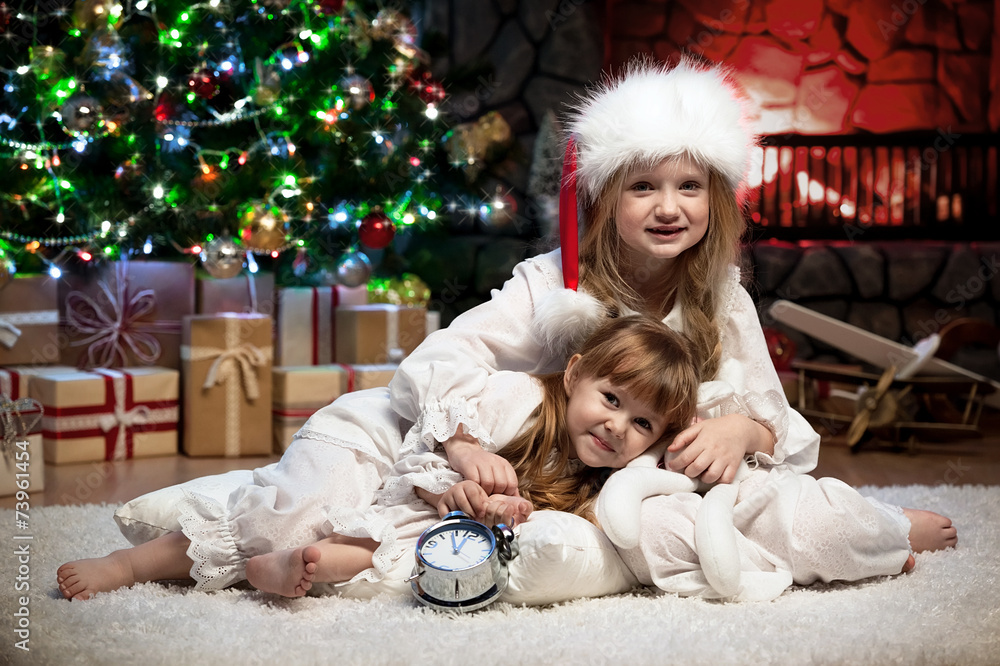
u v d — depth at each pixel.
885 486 2.41
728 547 1.30
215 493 1.49
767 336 3.45
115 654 1.06
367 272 3.05
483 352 1.60
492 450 1.46
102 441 2.68
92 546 1.66
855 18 5.05
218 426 2.74
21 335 2.76
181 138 2.66
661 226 1.54
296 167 2.83
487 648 1.09
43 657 1.05
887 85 5.06
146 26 2.71
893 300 4.43
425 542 1.29
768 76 5.06
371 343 2.96
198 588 1.36
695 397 1.46
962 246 4.47
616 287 1.64
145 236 2.84
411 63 3.15
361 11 3.05
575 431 1.43
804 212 4.93
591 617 1.23
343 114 2.92
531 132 4.59
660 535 1.35
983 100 5.05
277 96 2.68
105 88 2.48
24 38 2.71
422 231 3.42
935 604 1.32
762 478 1.49
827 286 4.39
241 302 2.94
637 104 1.55
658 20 5.05
